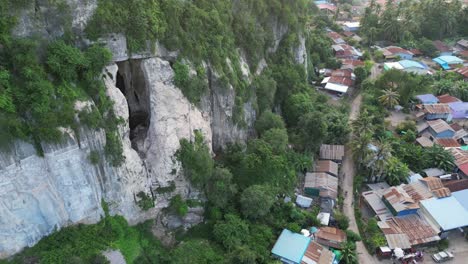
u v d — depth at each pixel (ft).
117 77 134.10
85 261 109.09
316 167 176.96
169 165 129.08
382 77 241.55
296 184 166.81
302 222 145.89
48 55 103.96
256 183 152.25
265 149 158.20
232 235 131.85
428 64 302.45
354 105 234.99
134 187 125.59
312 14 365.61
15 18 98.53
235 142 164.45
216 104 152.87
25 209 102.99
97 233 116.47
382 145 173.06
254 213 138.92
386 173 171.12
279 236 138.92
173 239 133.49
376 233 146.30
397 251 139.13
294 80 205.05
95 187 115.24
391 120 222.07
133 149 127.24
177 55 132.16
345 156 191.21
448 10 353.51
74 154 107.86
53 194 107.65
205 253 127.03
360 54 305.94
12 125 96.17
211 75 147.02
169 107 129.18
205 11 148.46
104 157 114.93
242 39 174.40
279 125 173.58
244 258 120.78
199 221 139.85
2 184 97.04
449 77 267.59
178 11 133.69
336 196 162.91
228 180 141.90
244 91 165.17
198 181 135.85
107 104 115.44
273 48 206.18
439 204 154.71
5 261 101.96
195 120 137.18
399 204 153.69
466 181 167.53
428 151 184.34
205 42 144.77
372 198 162.50
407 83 232.32
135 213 127.75
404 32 334.44
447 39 356.79
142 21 120.67
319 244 136.56
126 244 120.67
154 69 126.72
